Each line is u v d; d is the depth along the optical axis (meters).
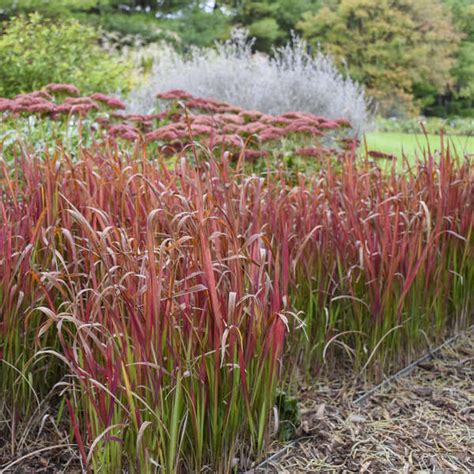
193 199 2.30
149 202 2.34
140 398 1.70
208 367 1.88
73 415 1.74
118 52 14.62
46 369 2.26
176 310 1.84
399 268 2.75
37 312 2.22
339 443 2.27
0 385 2.20
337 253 2.65
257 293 1.91
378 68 21.53
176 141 4.21
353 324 2.74
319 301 2.64
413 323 2.91
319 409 2.45
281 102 8.02
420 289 2.89
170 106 6.17
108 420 1.72
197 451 1.88
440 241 3.11
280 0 24.42
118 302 1.88
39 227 2.24
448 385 2.79
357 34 21.62
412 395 2.68
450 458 2.22
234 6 24.66
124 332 1.74
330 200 2.78
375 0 21.14
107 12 21.56
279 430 2.26
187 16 22.89
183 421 1.88
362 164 3.48
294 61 9.57
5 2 15.71
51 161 2.56
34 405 2.29
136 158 2.98
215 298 1.79
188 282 1.92
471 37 23.28
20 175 3.20
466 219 3.19
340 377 2.79
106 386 1.81
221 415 1.94
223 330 1.87
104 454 1.80
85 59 9.22
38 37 8.88
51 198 2.36
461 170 3.29
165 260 2.04
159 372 1.74
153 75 10.03
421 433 2.38
